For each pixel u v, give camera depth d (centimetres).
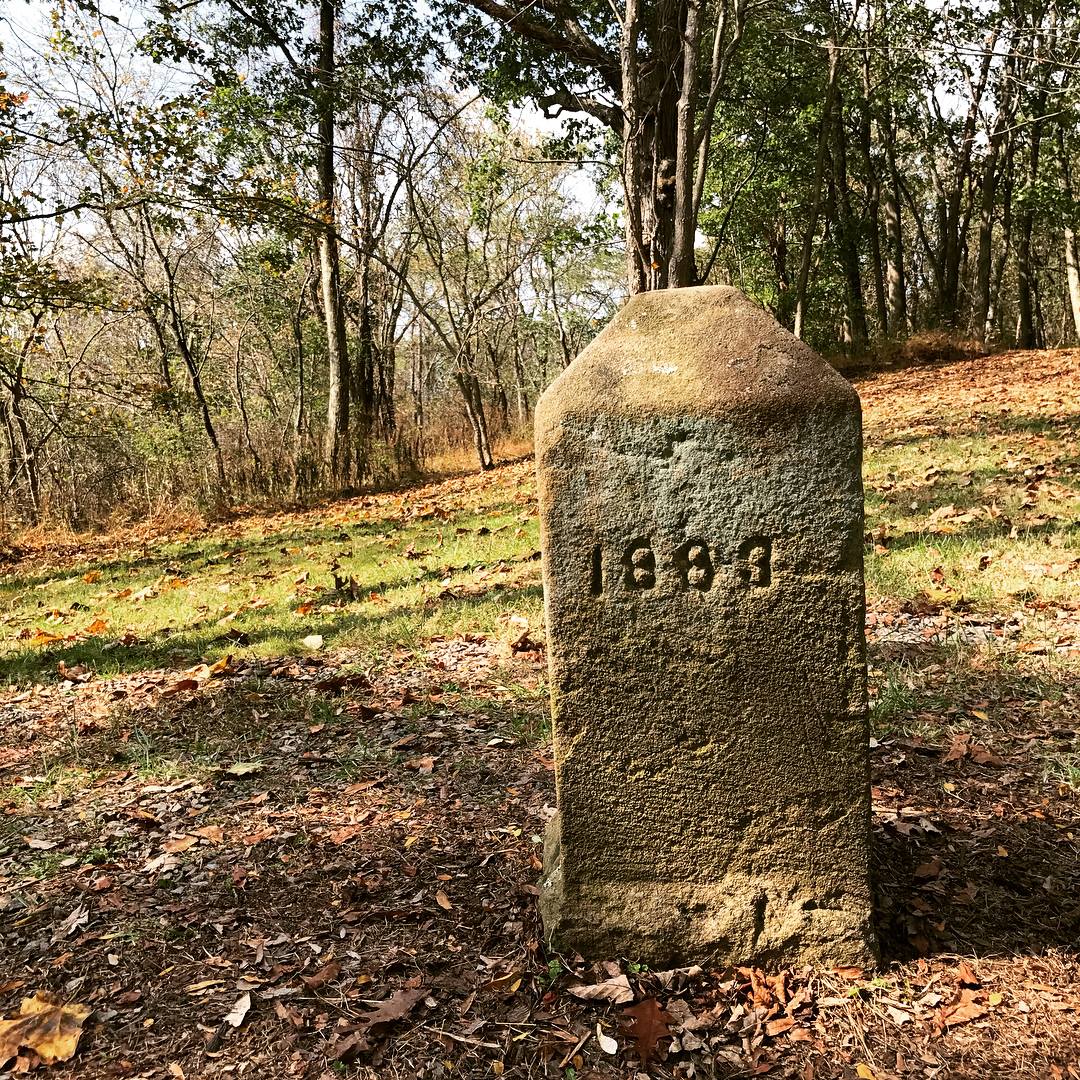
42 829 371
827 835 253
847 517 239
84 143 1196
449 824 357
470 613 618
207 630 676
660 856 261
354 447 1788
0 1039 244
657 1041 235
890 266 3191
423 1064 234
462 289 2045
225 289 2408
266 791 394
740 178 2270
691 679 250
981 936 270
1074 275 2655
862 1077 221
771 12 1797
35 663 627
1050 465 802
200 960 279
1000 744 380
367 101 1652
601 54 1310
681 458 241
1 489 1973
